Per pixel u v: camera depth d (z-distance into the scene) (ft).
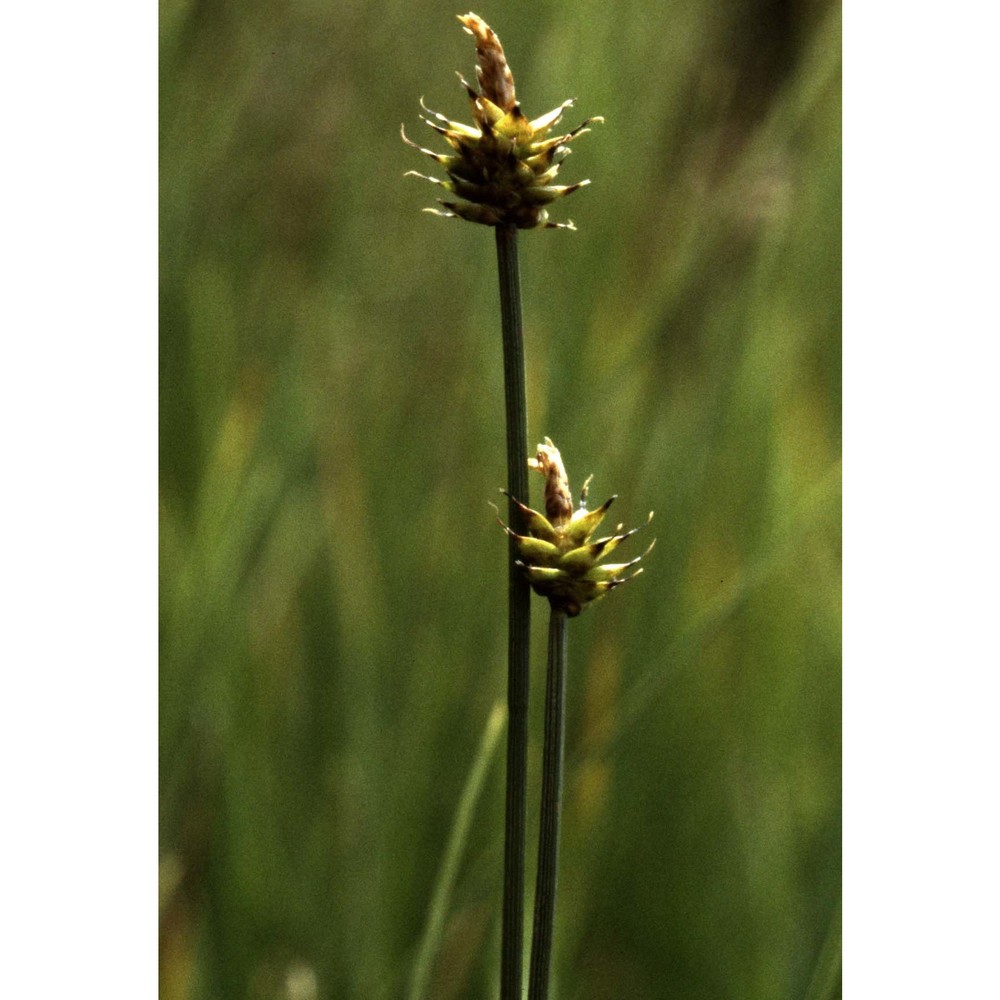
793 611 1.10
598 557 0.72
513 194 0.72
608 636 1.05
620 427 1.07
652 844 1.03
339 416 1.11
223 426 1.05
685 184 1.12
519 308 0.72
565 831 0.99
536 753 1.03
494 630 1.07
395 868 1.01
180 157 1.06
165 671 0.96
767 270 1.12
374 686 1.05
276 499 1.03
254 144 1.12
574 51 1.12
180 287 1.05
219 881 0.98
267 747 1.03
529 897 0.92
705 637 1.00
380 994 0.93
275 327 1.11
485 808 1.02
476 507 1.10
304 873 1.00
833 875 1.02
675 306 1.12
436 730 1.05
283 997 0.96
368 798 1.03
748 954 1.01
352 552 1.08
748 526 1.10
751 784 1.07
